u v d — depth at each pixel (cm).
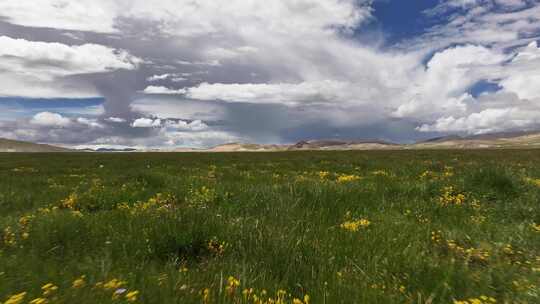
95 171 2264
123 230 578
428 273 411
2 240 560
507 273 421
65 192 1185
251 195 855
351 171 2006
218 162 3369
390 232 580
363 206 803
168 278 369
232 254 460
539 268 433
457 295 369
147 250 486
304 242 493
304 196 833
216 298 322
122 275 375
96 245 523
